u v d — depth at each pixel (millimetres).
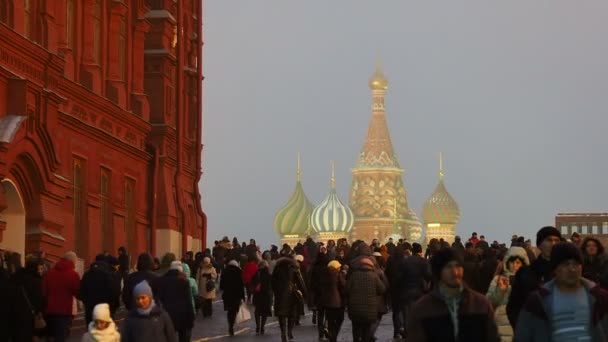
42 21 45406
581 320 14266
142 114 59281
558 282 14430
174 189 65250
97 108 52375
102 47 54875
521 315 14484
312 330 41438
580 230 123000
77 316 45438
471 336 13812
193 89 71188
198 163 70625
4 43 40469
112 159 54875
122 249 45531
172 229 63719
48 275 28594
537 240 18750
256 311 39688
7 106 41344
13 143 40719
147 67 64062
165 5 64500
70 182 49062
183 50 68188
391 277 37812
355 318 29438
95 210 52219
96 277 30156
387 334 39281
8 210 43000
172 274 26453
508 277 19797
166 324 19406
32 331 24250
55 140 44531
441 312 13883
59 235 45469
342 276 33875
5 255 29328
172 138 65125
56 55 44500
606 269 20172
